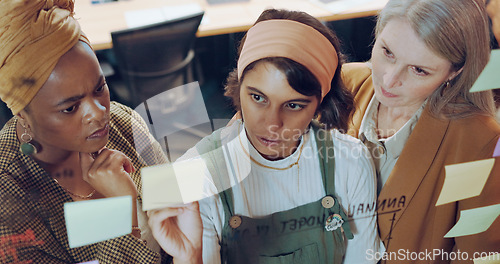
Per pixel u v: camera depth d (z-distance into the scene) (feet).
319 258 2.99
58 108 2.08
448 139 2.85
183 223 2.70
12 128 2.31
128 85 2.60
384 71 2.60
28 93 1.99
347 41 2.52
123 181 2.52
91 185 2.53
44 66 1.92
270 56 2.33
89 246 2.56
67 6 2.01
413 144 2.90
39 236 2.48
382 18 2.49
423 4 2.33
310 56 2.36
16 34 1.80
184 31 2.51
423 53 2.48
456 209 3.18
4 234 2.38
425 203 3.11
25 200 2.38
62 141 2.27
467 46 2.41
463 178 2.88
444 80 2.63
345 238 3.08
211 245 2.84
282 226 2.86
